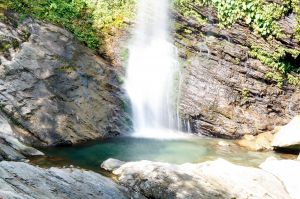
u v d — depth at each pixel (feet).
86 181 27.32
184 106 48.96
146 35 52.44
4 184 22.70
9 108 38.32
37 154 34.50
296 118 46.88
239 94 50.88
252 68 51.85
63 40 45.88
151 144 42.24
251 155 42.27
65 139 39.63
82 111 42.55
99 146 39.99
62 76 43.16
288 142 43.60
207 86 50.19
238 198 29.81
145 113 47.19
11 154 31.99
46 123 39.65
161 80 49.49
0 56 40.73
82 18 50.96
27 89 40.34
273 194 31.19
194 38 52.31
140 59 50.29
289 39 52.11
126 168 31.73
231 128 48.70
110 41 50.85
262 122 50.08
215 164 33.78
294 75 53.01
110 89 46.01
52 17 47.62
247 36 52.29
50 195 24.09
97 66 46.62
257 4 52.26
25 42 42.93
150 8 53.36
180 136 46.68
